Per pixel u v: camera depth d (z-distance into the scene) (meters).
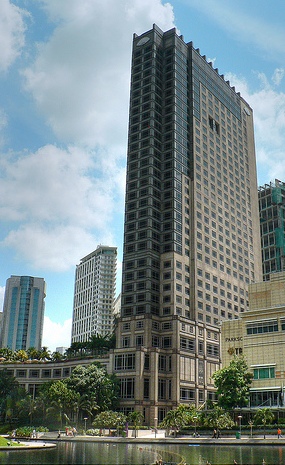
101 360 131.38
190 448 65.31
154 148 152.00
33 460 46.47
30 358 175.62
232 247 168.50
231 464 43.69
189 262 146.25
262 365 96.81
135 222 146.00
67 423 106.56
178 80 163.50
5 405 120.75
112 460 47.78
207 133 170.38
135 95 162.75
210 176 165.88
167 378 126.75
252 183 194.75
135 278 139.75
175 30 168.38
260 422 82.06
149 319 130.38
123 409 119.44
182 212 149.00
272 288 105.06
